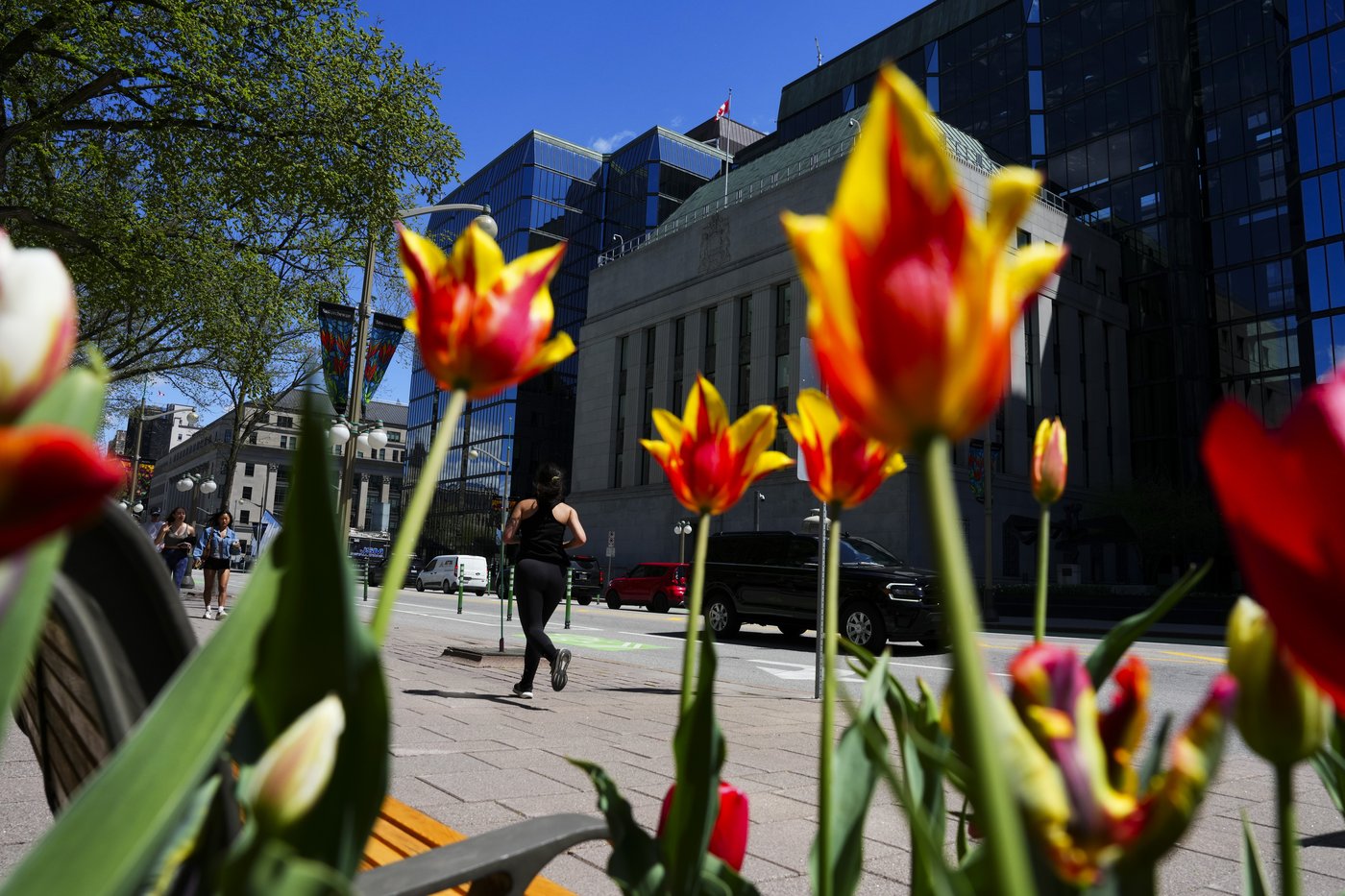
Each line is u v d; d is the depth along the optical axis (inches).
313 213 679.7
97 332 780.6
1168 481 1469.0
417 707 241.4
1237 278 1579.7
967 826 29.8
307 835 15.9
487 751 184.9
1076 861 14.3
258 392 1051.9
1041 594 33.3
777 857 122.7
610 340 1851.6
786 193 1489.9
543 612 273.4
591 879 109.4
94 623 24.1
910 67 2042.3
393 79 666.2
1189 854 131.4
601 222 2802.7
